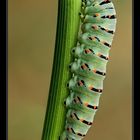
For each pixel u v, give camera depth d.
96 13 0.16
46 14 0.23
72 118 0.16
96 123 0.24
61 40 0.15
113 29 0.16
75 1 0.15
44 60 0.23
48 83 0.23
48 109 0.16
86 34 0.16
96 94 0.16
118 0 0.24
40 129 0.23
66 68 0.16
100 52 0.16
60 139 0.16
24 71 0.23
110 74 0.24
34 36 0.23
